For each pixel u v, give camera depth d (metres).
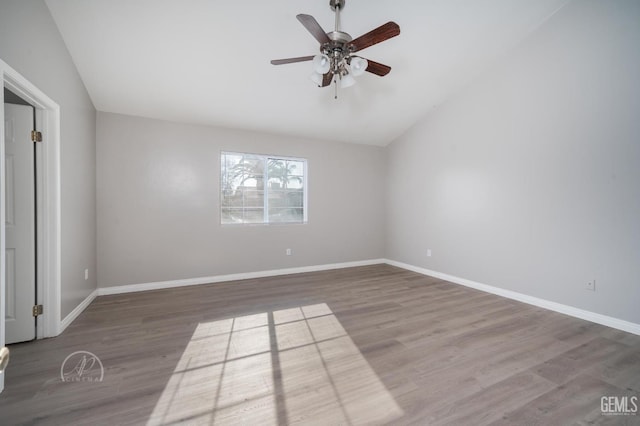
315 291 3.71
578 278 2.84
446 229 4.27
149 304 3.19
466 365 2.00
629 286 2.51
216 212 4.10
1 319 1.12
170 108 3.61
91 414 1.52
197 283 4.00
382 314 2.93
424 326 2.64
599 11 2.65
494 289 3.61
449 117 4.18
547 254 3.08
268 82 3.37
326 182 4.96
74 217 2.77
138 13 2.39
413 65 3.43
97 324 2.66
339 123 4.48
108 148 3.51
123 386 1.76
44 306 2.35
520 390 1.74
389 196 5.40
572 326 2.64
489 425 1.46
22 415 1.51
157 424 1.46
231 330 2.55
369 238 5.39
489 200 3.66
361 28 2.77
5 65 1.72
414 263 4.86
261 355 2.13
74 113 2.77
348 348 2.24
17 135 2.20
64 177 2.54
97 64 2.84
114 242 3.55
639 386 1.77
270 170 4.58
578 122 2.81
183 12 2.42
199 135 4.00
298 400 1.65
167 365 1.99
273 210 4.60
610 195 2.61
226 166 4.25
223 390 1.73
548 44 3.03
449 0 2.63
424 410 1.57
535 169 3.17
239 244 4.27
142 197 3.68
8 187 2.19
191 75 3.12
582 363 2.03
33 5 2.04
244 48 2.84
